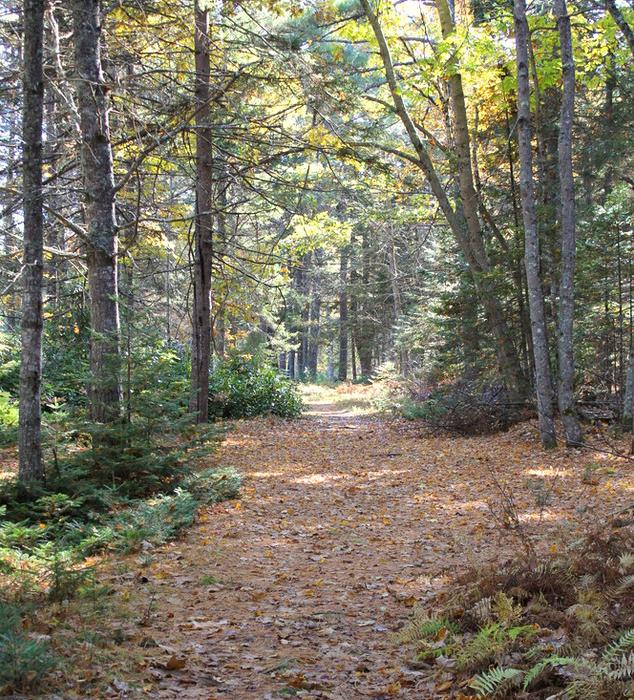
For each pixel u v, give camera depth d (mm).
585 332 18891
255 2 15375
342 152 15742
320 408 32844
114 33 14086
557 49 19000
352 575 7004
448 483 12195
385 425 22531
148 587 6348
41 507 8234
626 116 21250
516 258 18156
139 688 3957
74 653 4316
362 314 45594
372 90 22516
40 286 9172
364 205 22531
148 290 24766
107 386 10461
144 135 15047
